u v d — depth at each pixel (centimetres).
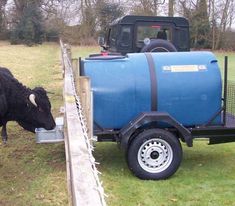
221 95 740
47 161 773
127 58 743
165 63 733
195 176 718
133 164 688
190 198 626
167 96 721
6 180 686
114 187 659
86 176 321
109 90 715
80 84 691
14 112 788
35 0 5328
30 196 624
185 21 1246
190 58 740
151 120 694
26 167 744
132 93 717
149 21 1233
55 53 3553
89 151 386
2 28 5369
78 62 803
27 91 785
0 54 3216
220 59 3278
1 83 759
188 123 738
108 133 722
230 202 614
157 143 690
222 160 807
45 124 789
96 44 4825
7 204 600
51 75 1980
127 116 723
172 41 1249
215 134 749
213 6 4606
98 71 725
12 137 930
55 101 1318
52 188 650
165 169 695
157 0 4953
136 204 601
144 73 724
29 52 3634
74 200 297
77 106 623
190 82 726
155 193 640
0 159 787
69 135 443
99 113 719
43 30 5106
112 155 820
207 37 4559
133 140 690
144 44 1190
